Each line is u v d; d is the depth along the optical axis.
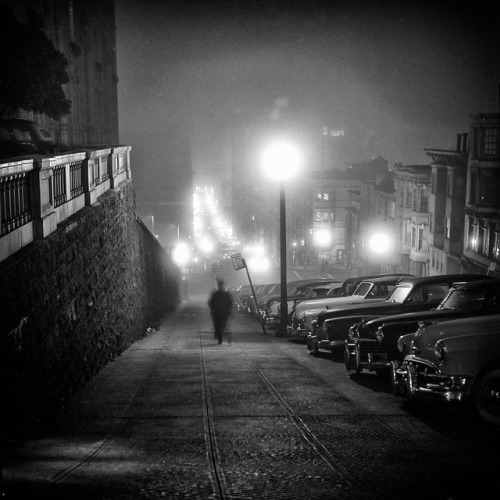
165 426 8.84
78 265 13.31
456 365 8.84
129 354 18.45
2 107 23.61
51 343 10.46
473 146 46.28
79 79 43.97
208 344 21.52
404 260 61.47
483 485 6.24
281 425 8.84
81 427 8.90
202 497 5.81
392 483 6.29
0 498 5.66
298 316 21.33
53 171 12.16
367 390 11.64
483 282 12.07
